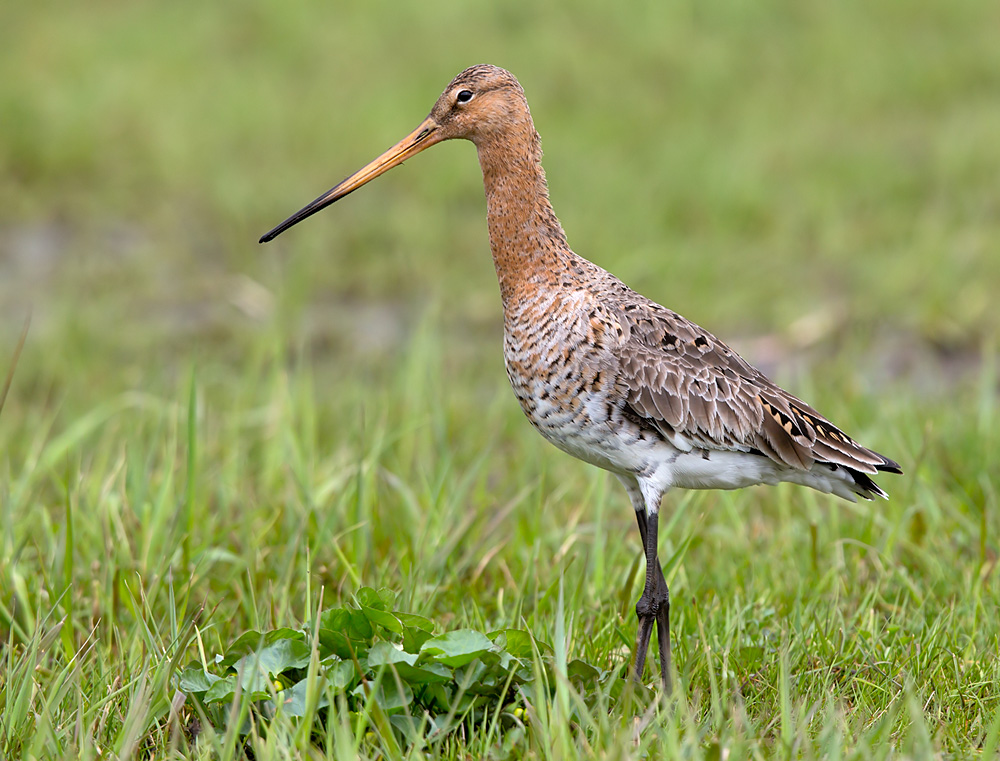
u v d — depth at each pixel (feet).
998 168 70.23
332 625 25.26
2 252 64.08
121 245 65.21
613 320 28.35
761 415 28.71
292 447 36.94
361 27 95.91
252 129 77.77
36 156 72.49
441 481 35.01
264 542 34.19
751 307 56.13
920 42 92.22
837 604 30.48
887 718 23.84
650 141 76.07
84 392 47.39
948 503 36.63
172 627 27.14
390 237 64.90
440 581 31.91
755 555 34.17
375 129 77.51
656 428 28.37
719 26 96.17
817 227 63.87
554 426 29.01
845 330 53.11
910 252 59.52
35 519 34.14
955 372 50.19
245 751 24.62
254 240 64.75
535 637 27.53
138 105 80.53
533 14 97.91
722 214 65.72
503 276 29.22
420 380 43.91
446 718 25.02
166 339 54.34
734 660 27.71
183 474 36.52
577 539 35.09
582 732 23.38
